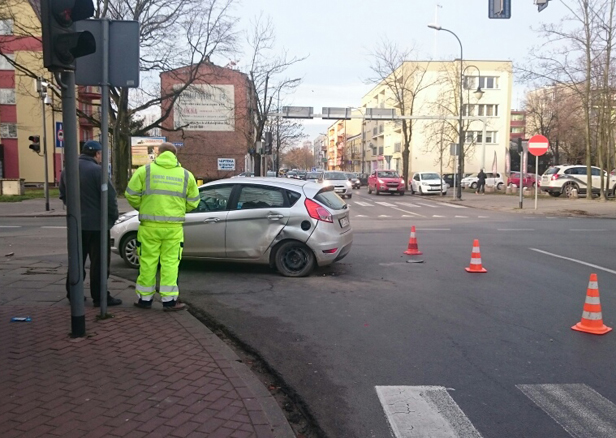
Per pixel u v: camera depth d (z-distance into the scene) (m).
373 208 24.45
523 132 68.75
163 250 6.14
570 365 4.80
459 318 6.25
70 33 4.43
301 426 3.72
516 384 4.38
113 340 5.01
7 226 15.80
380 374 4.58
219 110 44.88
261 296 7.19
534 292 7.57
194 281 8.05
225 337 5.60
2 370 4.24
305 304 6.81
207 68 31.81
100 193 6.01
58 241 12.20
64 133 4.75
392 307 6.71
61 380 4.07
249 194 8.50
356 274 8.73
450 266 9.52
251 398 3.86
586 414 3.85
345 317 6.26
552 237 13.60
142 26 25.98
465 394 4.18
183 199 6.16
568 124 46.62
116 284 7.46
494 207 23.86
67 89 4.70
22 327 5.35
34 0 24.84
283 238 8.30
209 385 4.05
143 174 5.99
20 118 44.19
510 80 61.00
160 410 3.62
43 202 25.47
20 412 3.54
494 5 12.47
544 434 3.56
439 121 50.47
